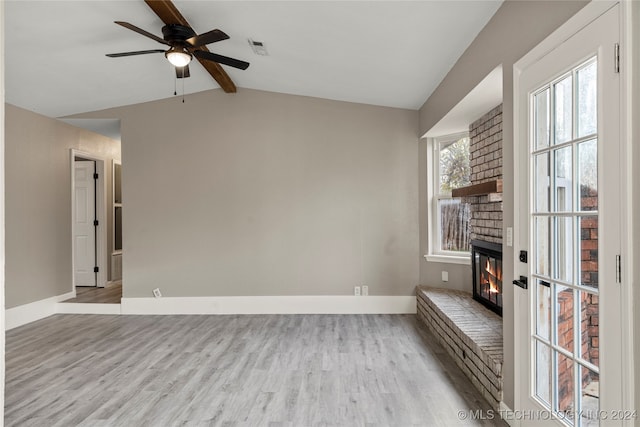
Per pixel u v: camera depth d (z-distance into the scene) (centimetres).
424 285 445
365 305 451
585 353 150
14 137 419
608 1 133
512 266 210
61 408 232
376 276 452
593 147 145
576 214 154
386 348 328
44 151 459
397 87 389
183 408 230
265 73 404
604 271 137
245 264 459
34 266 441
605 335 137
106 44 331
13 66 350
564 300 164
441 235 439
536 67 181
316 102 457
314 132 457
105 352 326
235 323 411
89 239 566
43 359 311
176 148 464
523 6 198
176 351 326
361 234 454
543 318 180
